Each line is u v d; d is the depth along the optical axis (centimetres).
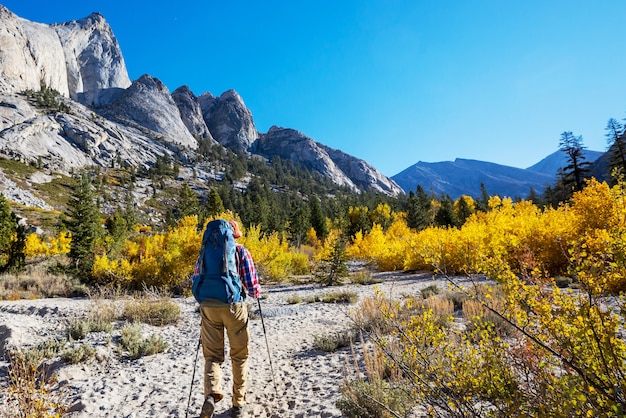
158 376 472
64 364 492
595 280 173
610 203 779
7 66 16700
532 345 198
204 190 13725
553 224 1031
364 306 652
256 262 1909
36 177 9831
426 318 247
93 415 354
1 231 2211
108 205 9962
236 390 339
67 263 2620
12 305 1052
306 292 1441
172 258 1584
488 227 1445
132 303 910
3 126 12194
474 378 205
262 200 8306
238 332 337
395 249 2194
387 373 373
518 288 213
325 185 19938
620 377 153
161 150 17500
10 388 311
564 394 160
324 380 426
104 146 14700
